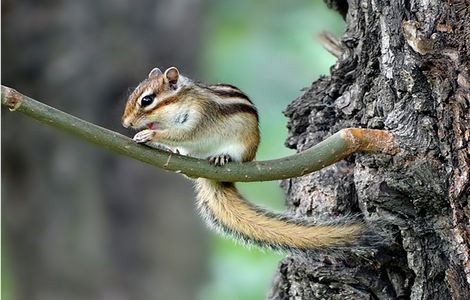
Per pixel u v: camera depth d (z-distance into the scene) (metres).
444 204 9.34
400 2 9.56
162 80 10.27
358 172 9.60
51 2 18.05
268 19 22.33
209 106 10.19
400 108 9.45
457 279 9.35
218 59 21.70
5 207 19.02
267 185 20.45
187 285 19.59
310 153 9.13
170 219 19.36
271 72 21.45
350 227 9.66
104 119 18.16
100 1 18.19
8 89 8.45
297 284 10.31
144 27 18.47
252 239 9.98
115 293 19.06
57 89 18.09
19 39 17.92
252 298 19.62
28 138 18.56
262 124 20.45
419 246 9.51
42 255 19.00
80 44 18.11
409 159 9.31
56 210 18.88
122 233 19.12
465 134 9.16
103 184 18.94
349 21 10.38
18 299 19.31
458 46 9.30
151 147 8.91
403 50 9.51
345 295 9.95
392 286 9.86
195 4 19.14
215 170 9.00
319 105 10.38
